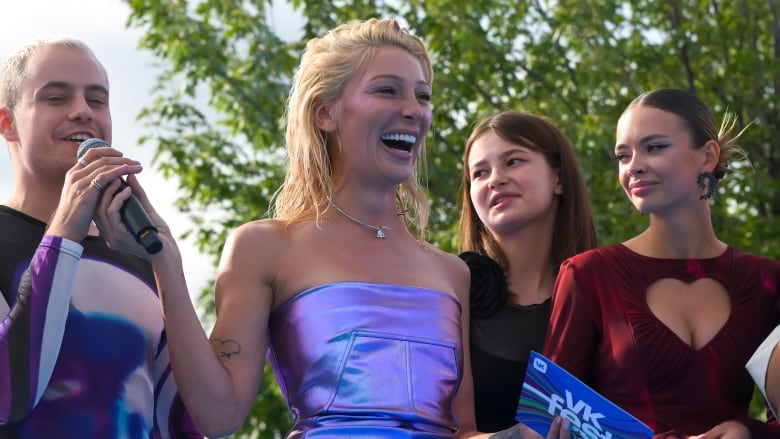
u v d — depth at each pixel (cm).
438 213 1105
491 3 1161
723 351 362
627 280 372
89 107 350
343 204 354
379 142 347
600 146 1041
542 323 424
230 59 1233
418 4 1192
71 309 335
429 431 329
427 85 356
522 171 440
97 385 334
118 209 312
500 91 1174
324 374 328
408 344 334
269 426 1349
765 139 1124
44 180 348
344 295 334
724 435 344
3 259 334
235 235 346
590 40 1132
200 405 321
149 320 350
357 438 321
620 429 303
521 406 319
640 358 362
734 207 1153
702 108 383
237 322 333
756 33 1206
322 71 353
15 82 350
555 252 446
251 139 1232
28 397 307
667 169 374
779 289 374
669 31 1177
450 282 366
